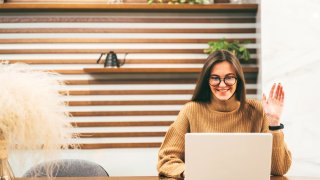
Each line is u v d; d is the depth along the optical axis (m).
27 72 1.61
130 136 3.68
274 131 1.99
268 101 1.99
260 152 1.66
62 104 1.62
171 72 3.63
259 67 3.54
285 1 3.37
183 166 2.04
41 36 3.73
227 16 3.77
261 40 3.40
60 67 3.71
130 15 3.76
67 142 1.63
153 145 3.69
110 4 3.60
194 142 1.67
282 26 3.38
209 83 2.23
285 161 2.11
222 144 1.67
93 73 3.67
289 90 3.36
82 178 2.09
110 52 3.63
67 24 3.74
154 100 3.71
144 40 3.74
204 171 1.67
